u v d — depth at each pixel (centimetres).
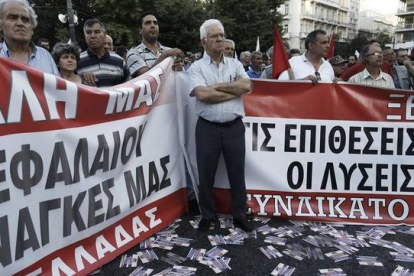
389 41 6675
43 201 228
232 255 284
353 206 352
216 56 314
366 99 347
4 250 207
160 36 2677
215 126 312
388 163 350
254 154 354
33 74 221
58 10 2484
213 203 331
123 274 256
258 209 354
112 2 2219
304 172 354
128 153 295
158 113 333
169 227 331
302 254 286
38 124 223
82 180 253
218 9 2992
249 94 351
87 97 251
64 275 236
